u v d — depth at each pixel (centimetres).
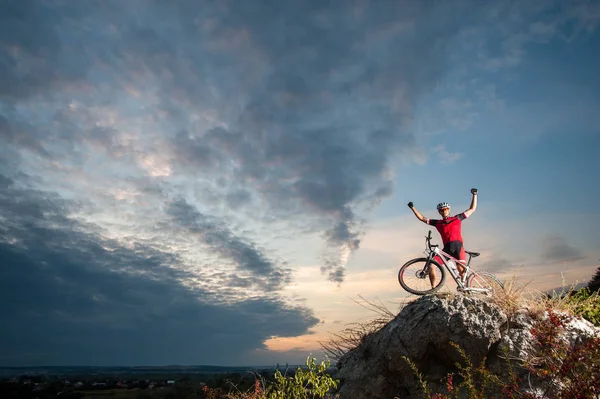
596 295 952
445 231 987
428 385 813
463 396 748
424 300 878
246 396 997
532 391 682
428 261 938
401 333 855
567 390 586
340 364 997
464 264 935
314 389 865
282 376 920
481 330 777
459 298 843
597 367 572
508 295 841
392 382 864
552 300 852
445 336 797
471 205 1007
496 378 679
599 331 781
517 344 751
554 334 688
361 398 879
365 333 1015
